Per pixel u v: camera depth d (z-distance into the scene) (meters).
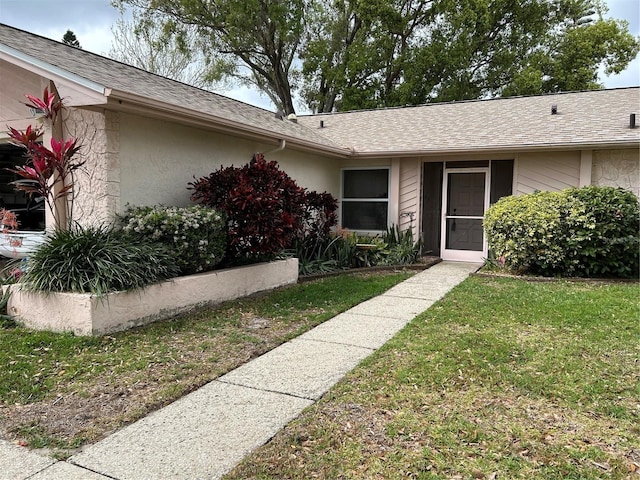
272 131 7.71
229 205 6.27
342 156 10.27
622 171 8.59
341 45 24.34
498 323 5.05
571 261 7.67
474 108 12.09
